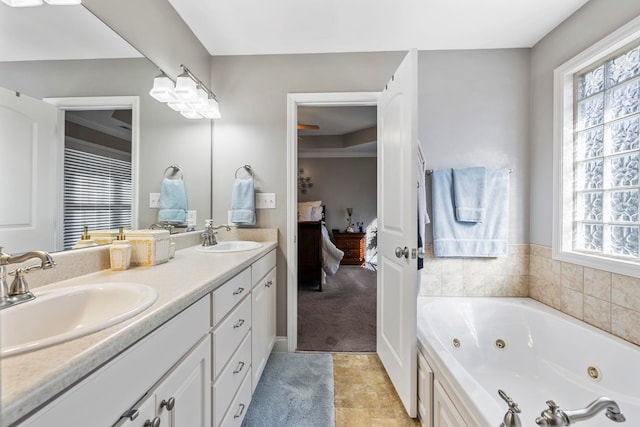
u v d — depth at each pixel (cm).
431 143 216
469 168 209
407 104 151
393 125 173
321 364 199
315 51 216
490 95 213
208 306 102
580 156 181
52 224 99
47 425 45
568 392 152
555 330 169
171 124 175
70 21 108
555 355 167
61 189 103
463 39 202
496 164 214
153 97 159
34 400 41
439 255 210
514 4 168
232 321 124
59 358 49
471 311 195
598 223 168
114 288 91
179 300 80
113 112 130
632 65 150
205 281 99
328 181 583
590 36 165
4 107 84
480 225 210
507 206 208
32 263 90
